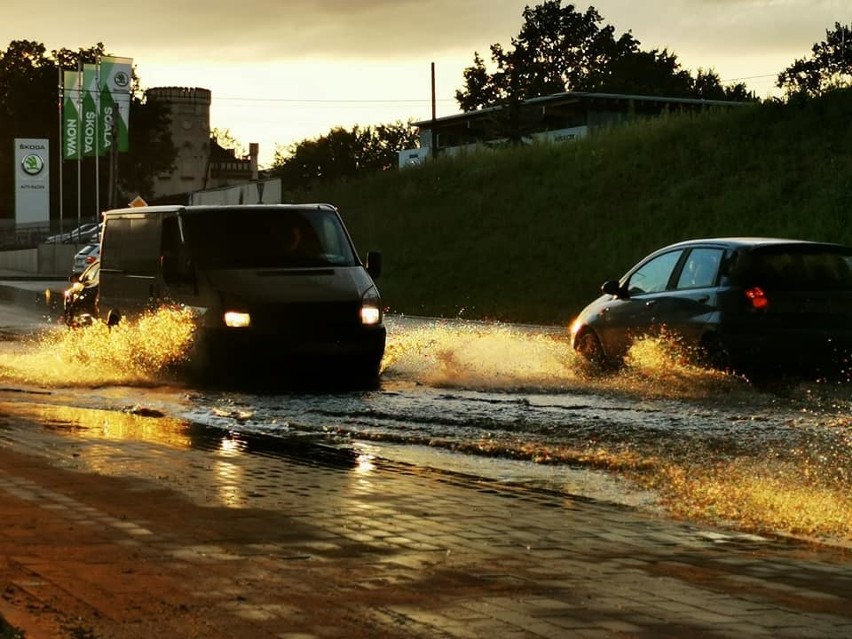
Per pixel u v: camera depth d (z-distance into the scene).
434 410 14.20
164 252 18.41
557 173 60.41
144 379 17.64
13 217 123.50
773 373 16.75
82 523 7.29
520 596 5.86
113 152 73.81
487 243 54.78
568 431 12.48
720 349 16.64
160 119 124.00
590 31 130.25
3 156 123.25
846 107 54.25
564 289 46.16
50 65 124.44
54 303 41.59
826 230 43.56
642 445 11.60
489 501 8.52
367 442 11.65
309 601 5.65
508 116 78.75
